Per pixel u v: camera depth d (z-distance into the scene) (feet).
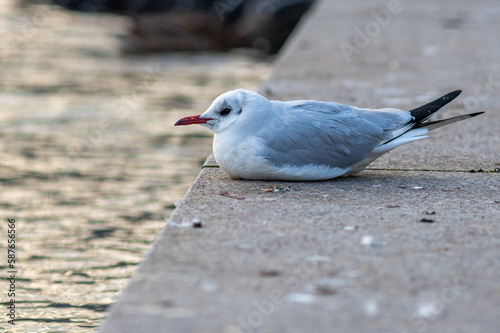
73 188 41.45
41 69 76.18
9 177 43.37
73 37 94.48
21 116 57.82
